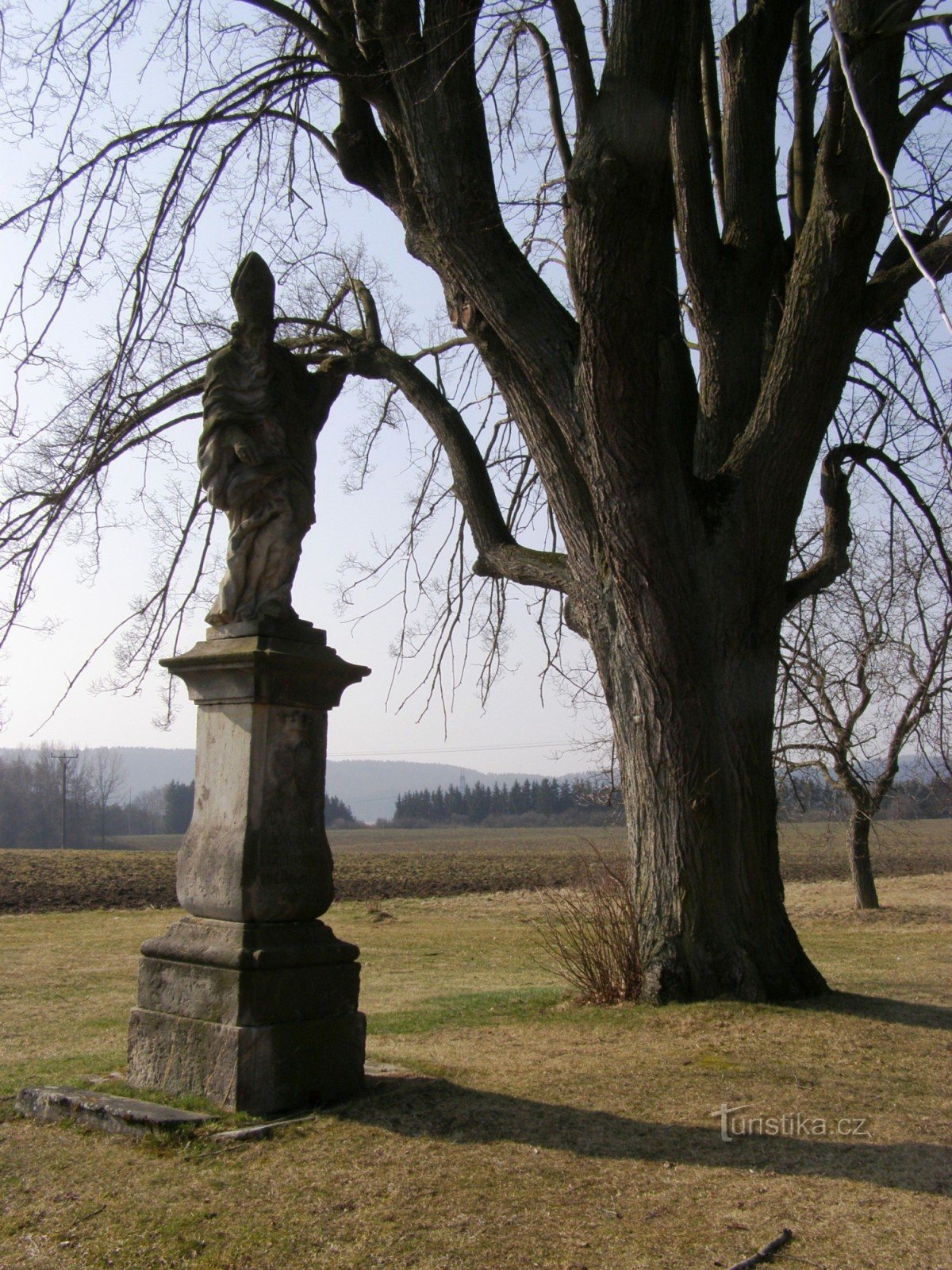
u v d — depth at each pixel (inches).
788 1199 174.2
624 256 301.6
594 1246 156.4
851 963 487.2
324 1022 223.0
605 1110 220.4
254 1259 153.7
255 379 241.8
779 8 395.9
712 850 338.0
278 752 227.1
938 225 395.5
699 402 406.6
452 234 343.3
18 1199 178.4
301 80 373.7
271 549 238.8
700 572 349.4
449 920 871.7
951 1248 156.0
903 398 440.8
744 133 401.1
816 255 335.9
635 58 296.0
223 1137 196.7
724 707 347.3
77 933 727.1
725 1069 253.8
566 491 370.3
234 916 220.7
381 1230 161.9
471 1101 225.0
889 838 2127.2
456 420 413.4
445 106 335.6
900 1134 207.0
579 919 366.0
